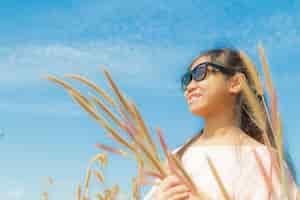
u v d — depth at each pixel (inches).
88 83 28.8
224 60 59.0
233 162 52.9
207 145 57.6
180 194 39.8
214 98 57.6
